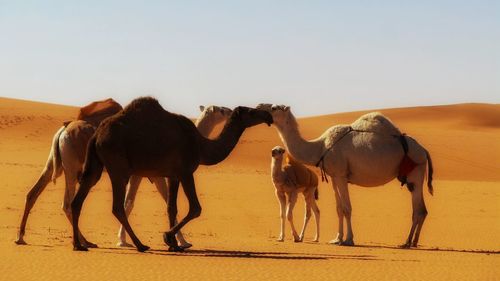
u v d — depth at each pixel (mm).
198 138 17406
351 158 20938
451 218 30406
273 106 21281
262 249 18641
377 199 40156
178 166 17062
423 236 24000
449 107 134125
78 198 16875
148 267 14625
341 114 120625
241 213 30672
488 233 25047
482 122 127250
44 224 24188
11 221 24594
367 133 21047
